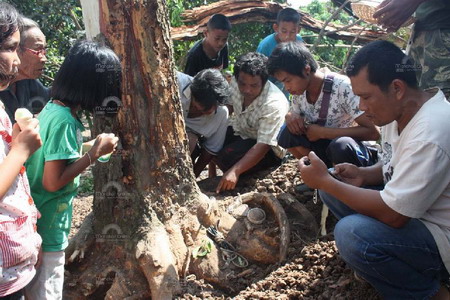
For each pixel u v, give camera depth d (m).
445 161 2.05
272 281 2.87
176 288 2.95
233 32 10.45
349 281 2.66
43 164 2.44
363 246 2.23
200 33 8.34
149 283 2.93
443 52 3.19
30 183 2.50
